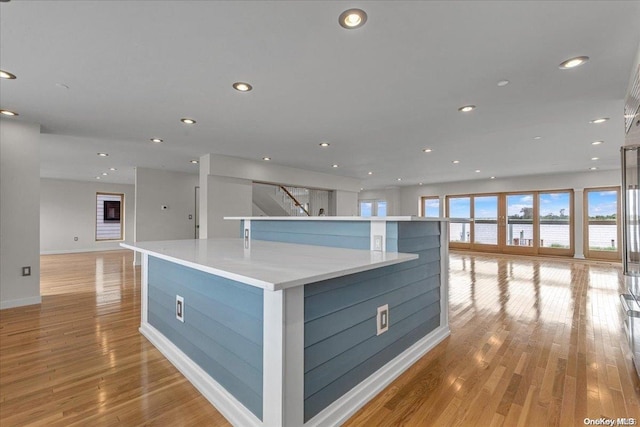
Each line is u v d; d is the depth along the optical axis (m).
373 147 4.88
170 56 2.12
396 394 1.79
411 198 10.66
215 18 1.71
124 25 1.76
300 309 1.36
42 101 2.90
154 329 2.52
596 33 1.84
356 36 1.89
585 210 7.63
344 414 1.56
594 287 4.57
